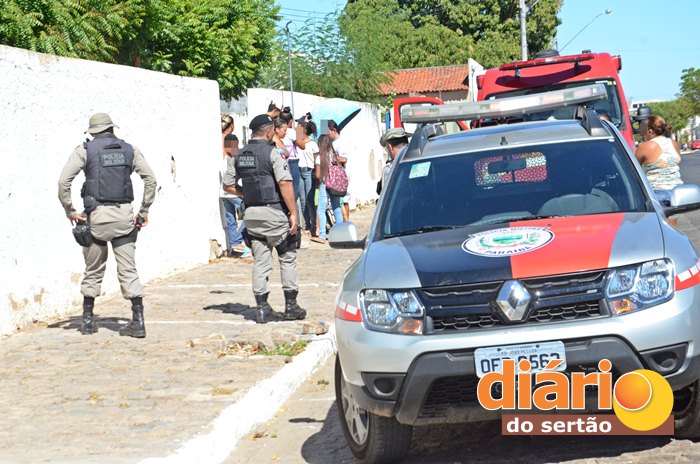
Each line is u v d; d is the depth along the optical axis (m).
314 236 18.66
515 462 5.88
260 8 25.69
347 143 26.59
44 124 11.04
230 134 16.83
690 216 20.55
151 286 13.28
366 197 29.22
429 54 63.28
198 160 15.38
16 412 7.33
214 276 14.15
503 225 6.32
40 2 16.05
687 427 5.81
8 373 8.55
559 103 7.40
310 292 12.55
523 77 17.00
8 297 10.23
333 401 7.91
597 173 6.75
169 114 14.42
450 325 5.55
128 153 9.75
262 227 10.34
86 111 12.02
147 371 8.49
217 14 22.77
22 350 9.40
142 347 9.43
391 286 5.74
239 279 13.81
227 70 23.30
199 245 15.37
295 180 17.56
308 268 14.82
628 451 5.87
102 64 12.47
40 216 10.88
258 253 10.45
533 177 6.84
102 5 17.38
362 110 28.83
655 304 5.44
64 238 11.38
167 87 14.35
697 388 5.58
